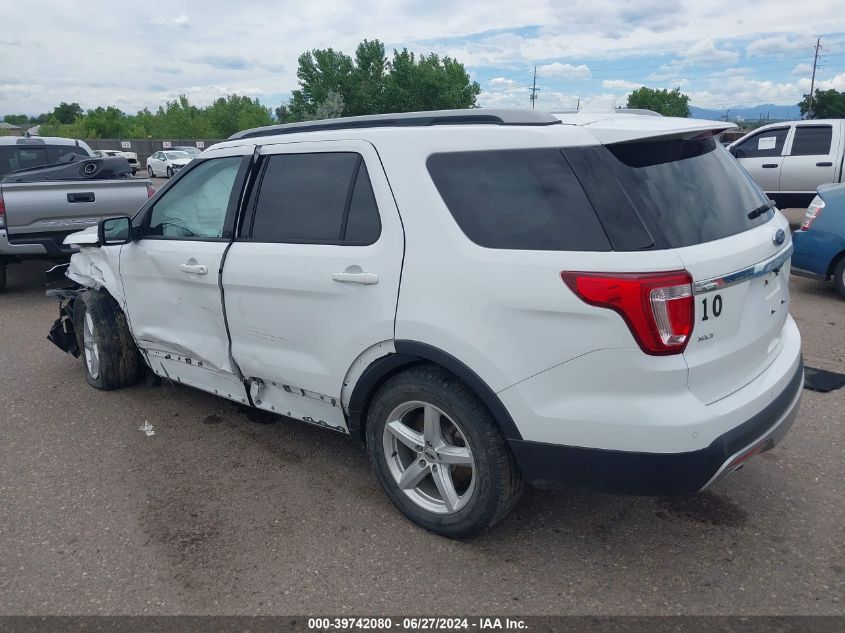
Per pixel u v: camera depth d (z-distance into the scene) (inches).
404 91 2407.7
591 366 103.0
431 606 111.3
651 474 103.2
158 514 139.5
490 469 116.0
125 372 202.7
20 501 145.6
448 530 125.3
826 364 216.1
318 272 131.0
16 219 305.1
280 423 182.5
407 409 127.0
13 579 120.0
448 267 114.1
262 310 143.9
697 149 120.3
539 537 128.8
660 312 98.7
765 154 478.3
